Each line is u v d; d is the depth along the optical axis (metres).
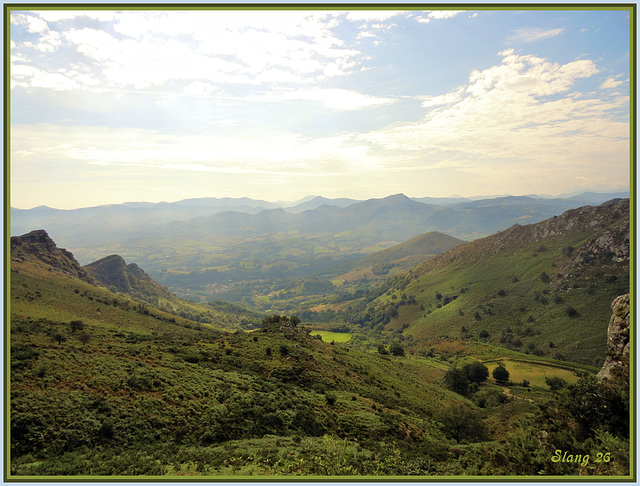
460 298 188.88
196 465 19.81
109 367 34.62
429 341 155.25
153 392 32.16
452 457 28.34
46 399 26.14
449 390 75.75
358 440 32.22
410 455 26.44
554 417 19.00
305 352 62.34
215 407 31.86
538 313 143.12
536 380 86.94
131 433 25.83
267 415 31.94
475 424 41.25
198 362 46.47
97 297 114.88
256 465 19.64
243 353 57.19
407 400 54.84
